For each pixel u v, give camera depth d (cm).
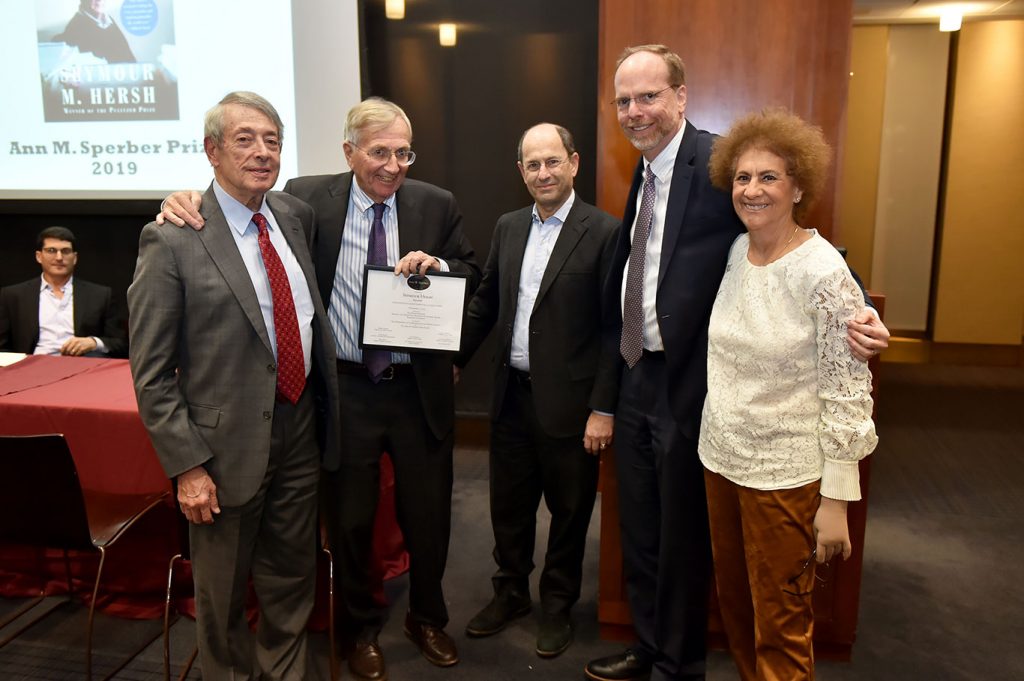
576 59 369
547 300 204
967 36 580
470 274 195
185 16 344
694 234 169
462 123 383
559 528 220
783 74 248
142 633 229
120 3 348
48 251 327
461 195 390
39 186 369
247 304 162
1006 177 594
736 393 153
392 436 200
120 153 360
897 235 624
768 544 151
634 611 201
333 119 338
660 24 254
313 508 187
